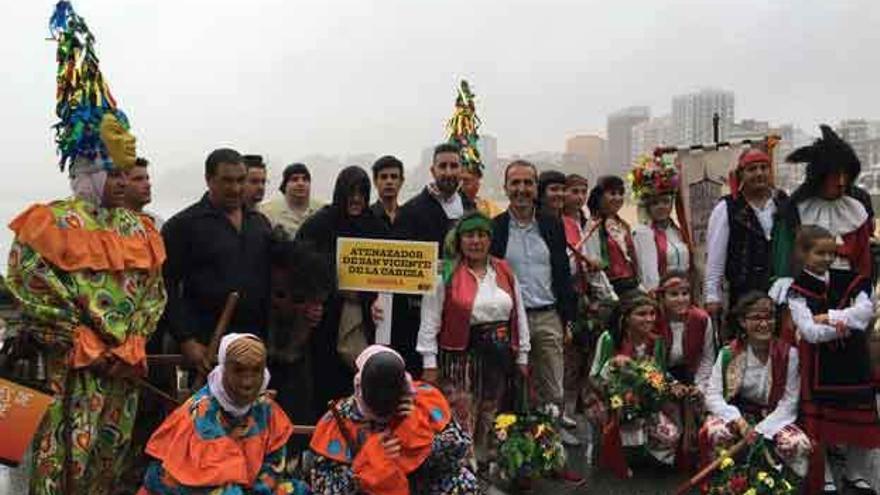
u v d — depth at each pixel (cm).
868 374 543
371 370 421
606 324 673
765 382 561
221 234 516
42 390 441
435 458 438
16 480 581
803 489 544
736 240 639
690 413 607
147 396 531
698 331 617
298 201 824
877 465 600
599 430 622
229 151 524
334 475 427
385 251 548
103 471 467
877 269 651
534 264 612
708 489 540
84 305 441
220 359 414
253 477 417
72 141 451
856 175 577
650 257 728
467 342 560
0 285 460
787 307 558
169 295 506
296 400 545
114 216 461
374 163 642
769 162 637
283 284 535
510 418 561
